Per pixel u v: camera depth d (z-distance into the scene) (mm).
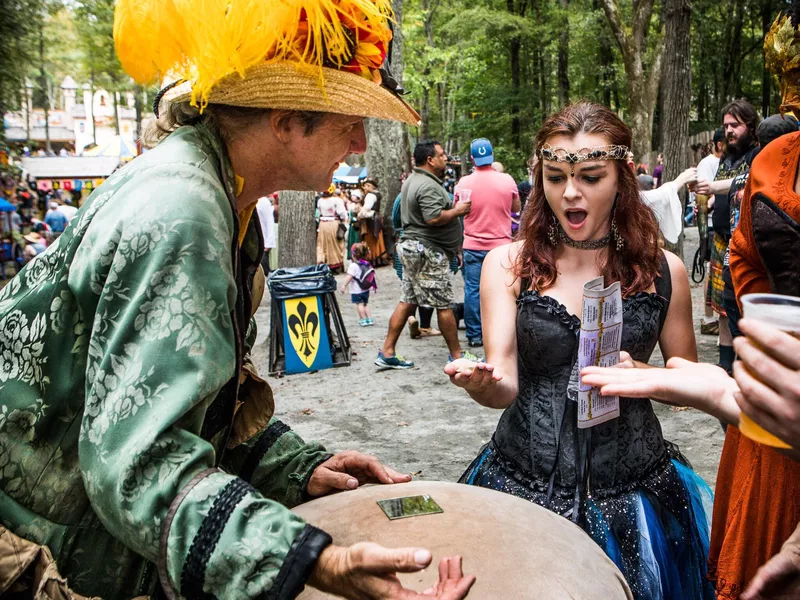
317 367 6977
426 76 31375
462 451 4805
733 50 35125
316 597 1331
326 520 1523
